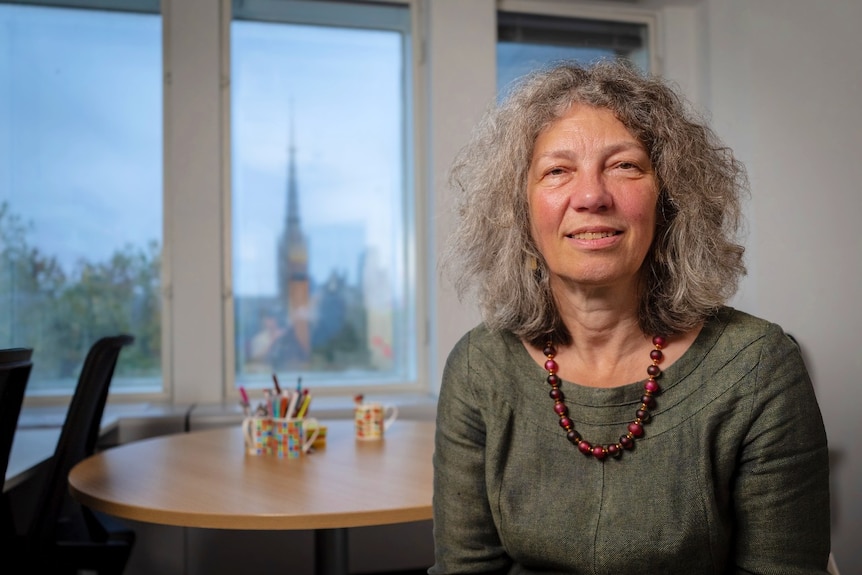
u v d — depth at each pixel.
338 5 3.83
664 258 0.98
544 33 4.03
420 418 3.31
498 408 1.00
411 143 3.87
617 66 1.01
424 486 1.62
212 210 3.54
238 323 3.69
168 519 1.45
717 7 3.96
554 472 0.96
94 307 3.56
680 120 0.98
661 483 0.91
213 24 3.57
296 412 2.06
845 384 3.67
